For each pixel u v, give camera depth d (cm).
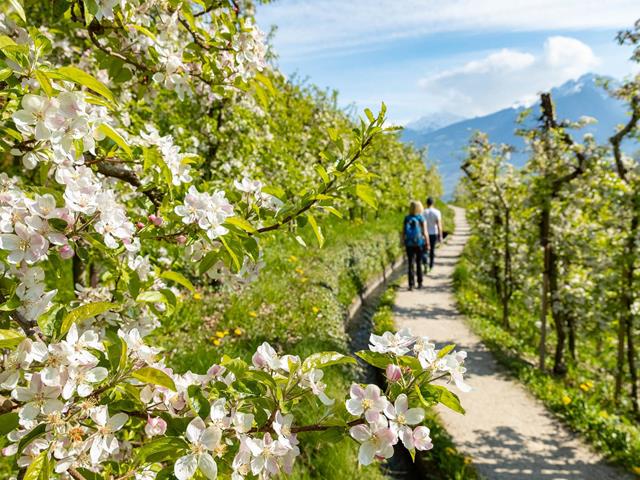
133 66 217
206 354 493
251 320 639
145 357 137
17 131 139
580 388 741
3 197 131
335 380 510
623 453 496
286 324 647
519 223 1062
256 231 182
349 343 794
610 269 768
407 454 492
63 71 110
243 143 722
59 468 117
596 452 504
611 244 768
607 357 988
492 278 1364
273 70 741
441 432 509
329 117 1539
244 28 221
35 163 141
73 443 118
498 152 1116
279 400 139
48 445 118
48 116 122
